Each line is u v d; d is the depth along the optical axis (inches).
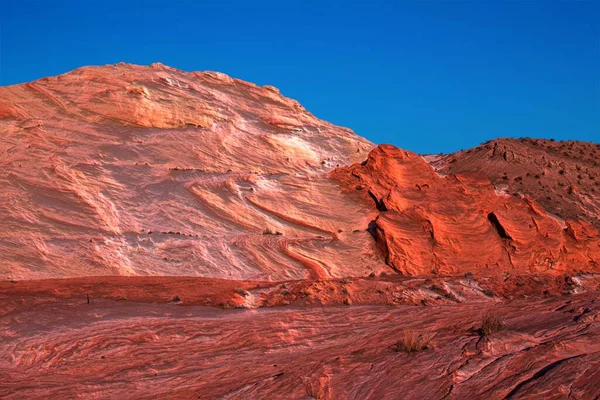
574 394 727.1
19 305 1180.5
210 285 1402.6
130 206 1649.9
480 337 1041.5
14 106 1893.5
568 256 1797.5
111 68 2106.3
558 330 1036.5
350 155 2191.2
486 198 1854.1
